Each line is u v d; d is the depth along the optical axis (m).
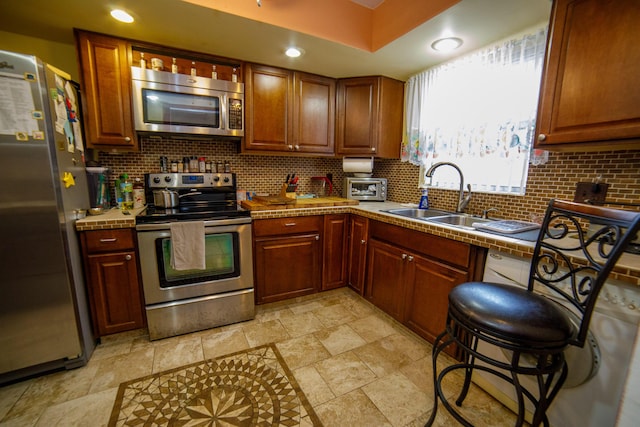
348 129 2.62
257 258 2.13
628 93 1.08
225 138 2.31
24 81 1.32
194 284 1.91
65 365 1.56
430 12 1.58
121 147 1.92
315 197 2.86
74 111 1.66
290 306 2.34
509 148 1.82
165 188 2.21
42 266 1.45
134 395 1.40
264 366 1.62
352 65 2.30
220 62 2.15
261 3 1.64
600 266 0.88
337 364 1.65
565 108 1.28
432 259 1.72
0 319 1.40
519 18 1.57
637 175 1.32
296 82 2.42
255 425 1.25
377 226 2.17
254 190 2.66
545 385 1.00
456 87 2.13
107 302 1.75
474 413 1.33
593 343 1.02
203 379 1.51
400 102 2.66
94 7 1.51
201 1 1.50
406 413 1.33
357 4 1.95
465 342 1.56
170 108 1.98
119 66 1.85
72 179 1.60
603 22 1.13
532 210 1.74
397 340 1.88
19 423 1.24
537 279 1.13
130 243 1.75
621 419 0.87
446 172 2.29
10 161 1.33
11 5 1.48
